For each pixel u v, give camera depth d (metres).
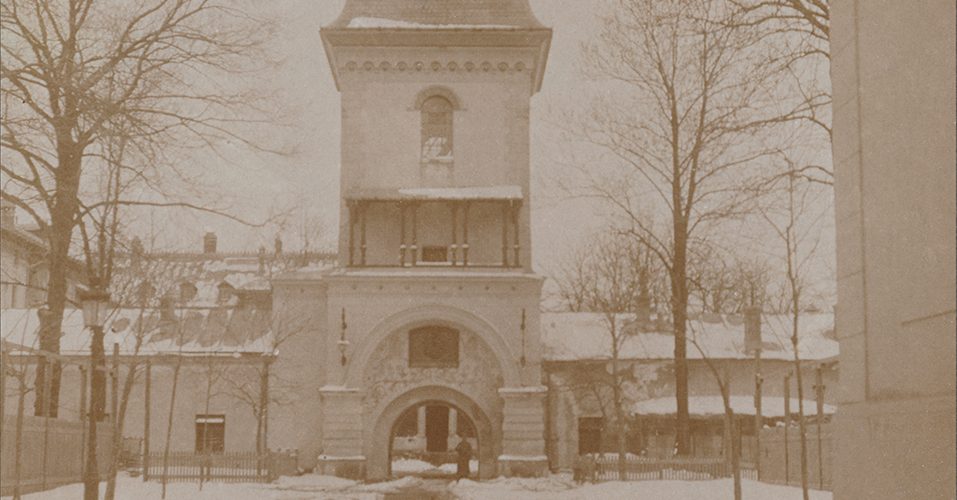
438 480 45.00
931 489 8.91
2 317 50.00
